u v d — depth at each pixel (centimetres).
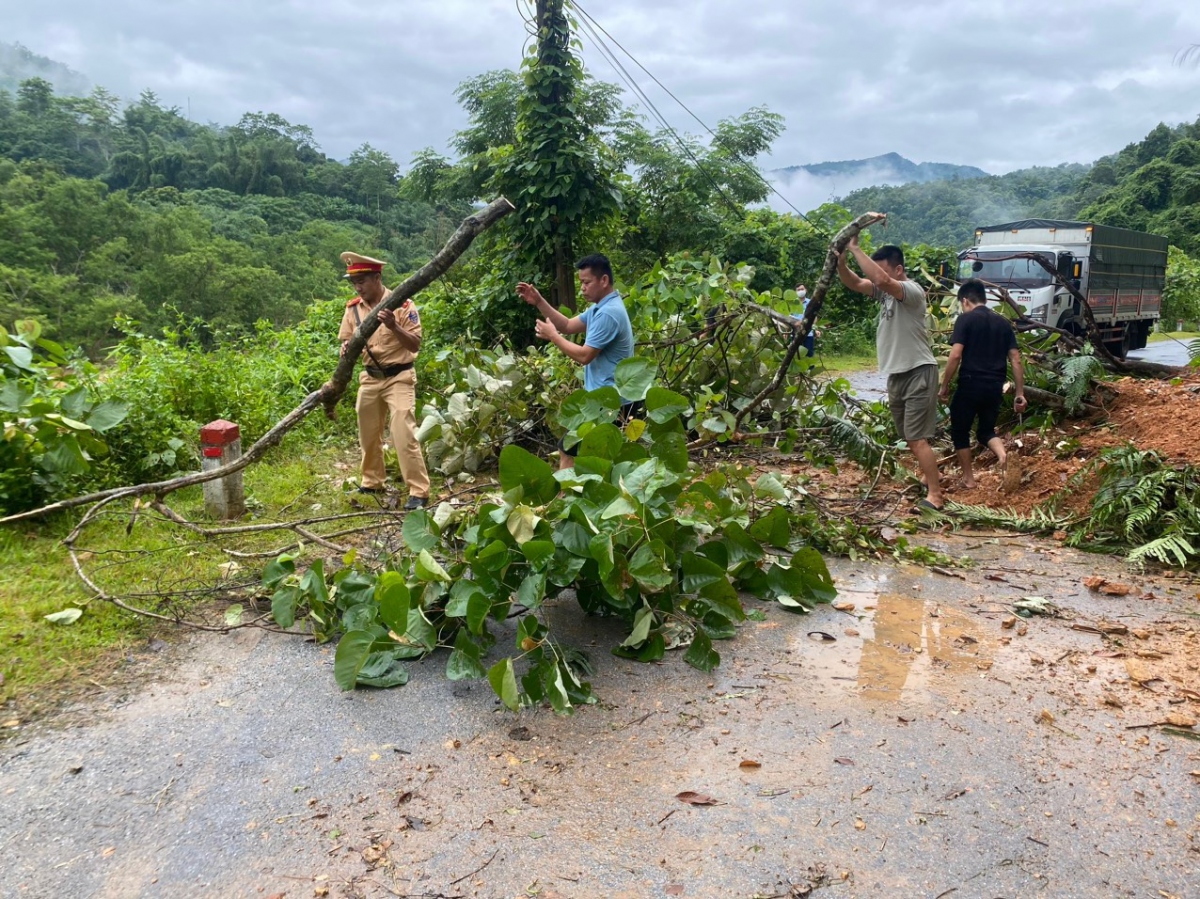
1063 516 571
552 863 231
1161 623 403
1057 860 234
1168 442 603
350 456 738
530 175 1056
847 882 224
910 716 313
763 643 380
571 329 523
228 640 373
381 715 311
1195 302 3119
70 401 504
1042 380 768
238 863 230
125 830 243
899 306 593
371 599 362
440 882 223
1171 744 295
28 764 274
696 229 2169
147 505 471
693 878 225
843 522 533
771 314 710
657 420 412
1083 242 1688
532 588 335
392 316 455
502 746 291
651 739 296
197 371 734
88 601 391
